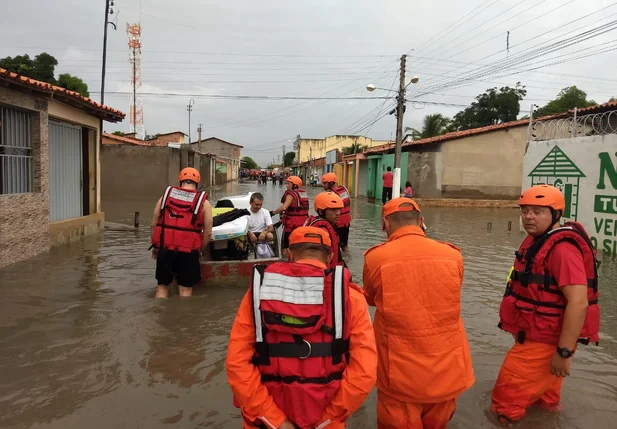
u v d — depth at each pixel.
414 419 2.83
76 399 3.63
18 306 5.75
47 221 9.02
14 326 5.10
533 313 3.16
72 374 4.04
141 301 5.99
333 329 2.19
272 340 2.18
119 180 25.17
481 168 24.50
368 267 2.91
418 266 2.74
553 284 3.09
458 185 24.44
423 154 24.30
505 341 4.98
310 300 2.17
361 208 22.77
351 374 2.19
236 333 2.25
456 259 2.80
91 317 5.40
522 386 3.26
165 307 5.76
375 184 31.28
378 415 3.02
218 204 9.96
